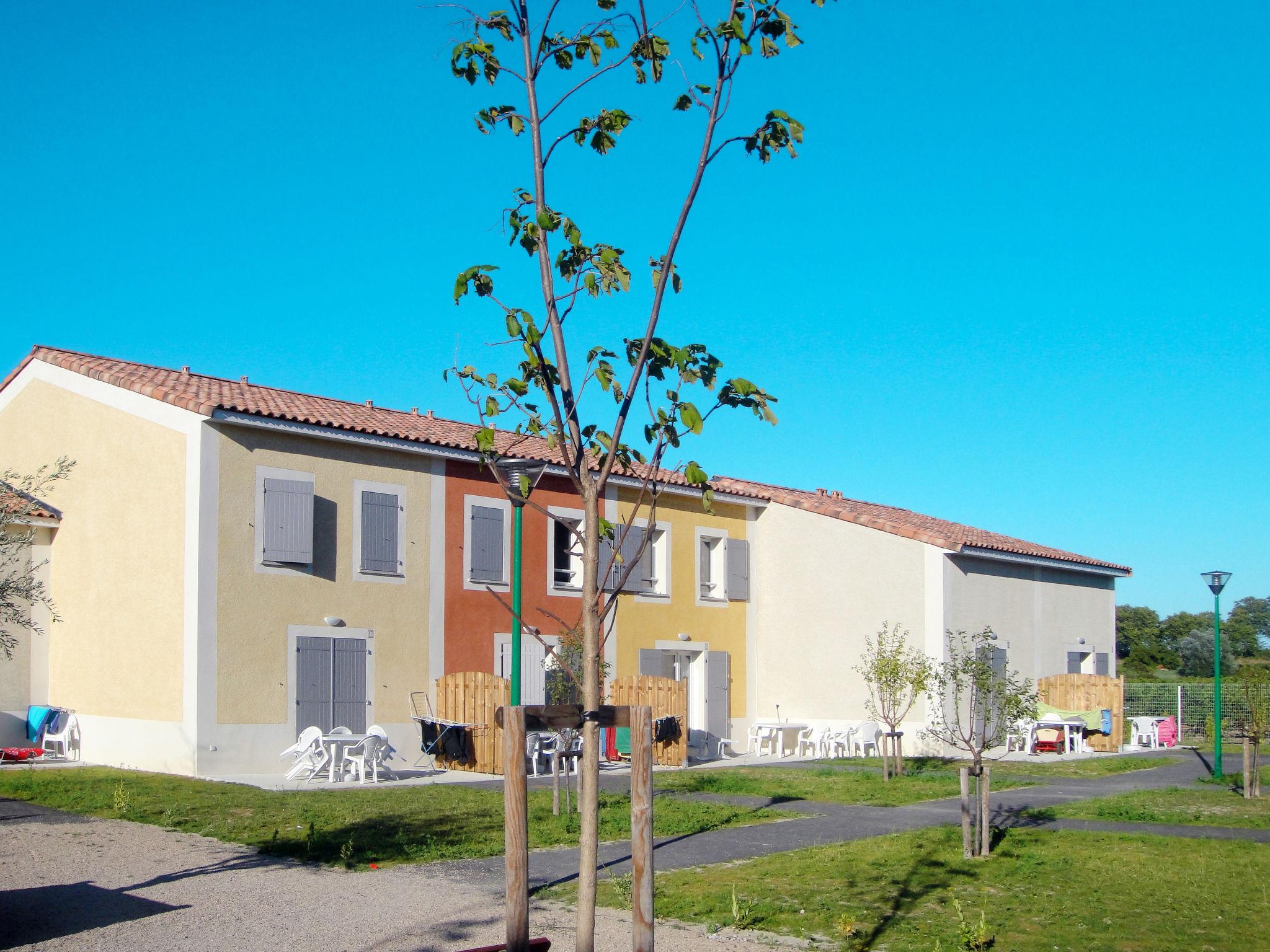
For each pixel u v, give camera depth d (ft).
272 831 35.96
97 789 43.75
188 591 51.39
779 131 17.29
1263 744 80.38
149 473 53.98
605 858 33.76
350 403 65.67
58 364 59.16
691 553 75.77
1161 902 27.53
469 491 63.26
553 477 66.90
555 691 61.41
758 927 25.34
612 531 16.76
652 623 71.92
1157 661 165.78
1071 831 39.19
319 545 56.03
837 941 24.25
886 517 83.10
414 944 23.49
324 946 23.24
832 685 75.72
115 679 54.65
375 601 58.08
